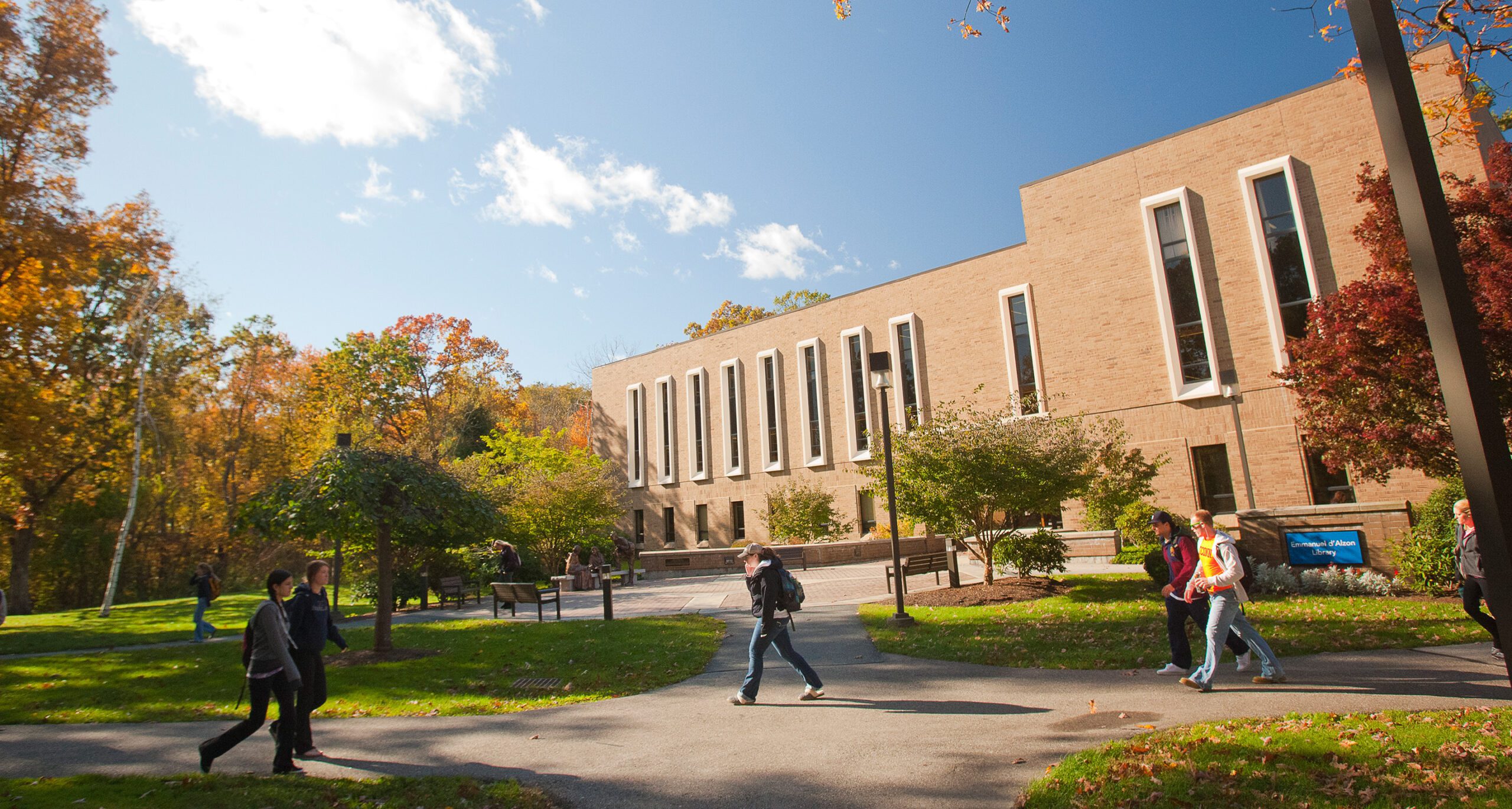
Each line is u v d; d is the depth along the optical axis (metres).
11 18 19.53
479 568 24.97
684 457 41.44
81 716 8.11
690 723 7.18
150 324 28.41
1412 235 3.95
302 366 43.25
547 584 25.64
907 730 6.46
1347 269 20.38
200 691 9.41
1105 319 24.83
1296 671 7.59
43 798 5.03
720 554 28.44
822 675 9.06
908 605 14.80
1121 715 6.48
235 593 35.50
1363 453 12.18
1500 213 10.67
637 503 43.72
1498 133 22.67
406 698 8.80
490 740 6.84
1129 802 4.47
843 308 34.50
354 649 12.36
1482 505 3.61
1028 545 15.94
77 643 15.03
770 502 33.34
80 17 20.72
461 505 12.19
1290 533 14.09
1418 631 8.97
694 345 41.34
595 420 46.81
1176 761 5.00
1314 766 4.75
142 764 6.15
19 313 18.92
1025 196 27.14
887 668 9.23
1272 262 21.70
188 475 35.97
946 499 15.15
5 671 11.10
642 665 10.25
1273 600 12.55
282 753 5.80
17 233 18.42
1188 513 22.55
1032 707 6.98
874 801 4.88
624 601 19.78
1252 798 4.38
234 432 36.78
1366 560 13.24
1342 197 20.58
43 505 29.03
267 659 5.86
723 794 5.16
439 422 40.94
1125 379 24.22
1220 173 22.73
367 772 5.88
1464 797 4.13
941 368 30.53
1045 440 15.87
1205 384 22.56
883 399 12.98
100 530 33.72
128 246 26.12
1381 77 4.11
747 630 13.33
